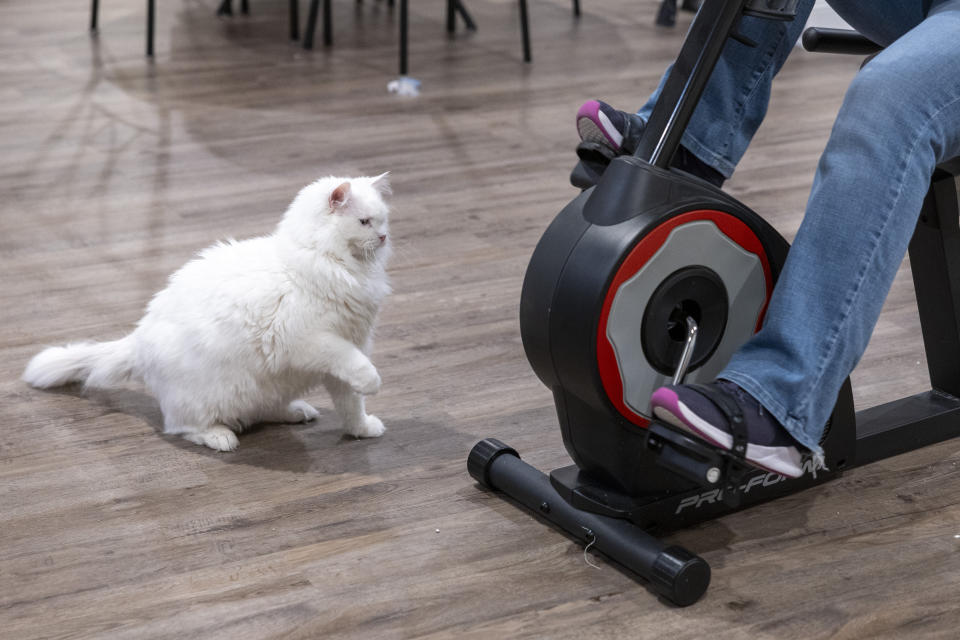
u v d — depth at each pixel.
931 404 1.60
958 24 1.22
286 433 1.61
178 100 3.36
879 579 1.27
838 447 1.46
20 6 4.50
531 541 1.34
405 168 2.82
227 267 1.51
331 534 1.35
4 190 2.61
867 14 1.42
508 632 1.17
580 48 4.10
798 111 3.38
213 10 4.53
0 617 1.19
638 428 1.27
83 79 3.54
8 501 1.42
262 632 1.17
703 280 1.25
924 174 1.18
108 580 1.26
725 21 1.22
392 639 1.16
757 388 1.17
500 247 2.34
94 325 1.95
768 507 1.42
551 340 1.24
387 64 3.81
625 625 1.18
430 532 1.36
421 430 1.62
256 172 2.77
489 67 3.81
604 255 1.19
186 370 1.53
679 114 1.24
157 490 1.45
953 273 1.53
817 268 1.18
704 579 1.21
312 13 3.92
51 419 1.63
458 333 1.95
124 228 2.40
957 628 1.18
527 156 2.94
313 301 1.48
